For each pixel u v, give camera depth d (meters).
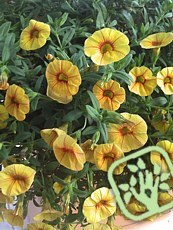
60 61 0.23
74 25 0.27
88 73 0.23
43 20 0.29
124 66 0.24
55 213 0.25
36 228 0.25
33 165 0.24
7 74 0.24
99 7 0.28
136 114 0.25
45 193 0.25
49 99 0.24
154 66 0.26
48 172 0.25
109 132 0.24
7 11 0.30
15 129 0.24
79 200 0.25
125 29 0.29
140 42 0.26
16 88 0.23
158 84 0.24
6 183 0.23
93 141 0.23
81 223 0.26
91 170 0.24
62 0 0.30
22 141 0.24
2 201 0.25
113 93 0.24
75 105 0.24
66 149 0.22
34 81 0.25
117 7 0.30
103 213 0.24
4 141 0.24
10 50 0.24
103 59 0.23
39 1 0.30
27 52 0.26
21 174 0.23
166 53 0.28
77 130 0.24
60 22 0.26
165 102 0.25
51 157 0.25
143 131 0.24
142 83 0.25
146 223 0.29
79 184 0.25
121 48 0.23
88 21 0.28
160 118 0.25
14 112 0.23
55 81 0.23
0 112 0.24
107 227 0.25
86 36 0.26
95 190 0.24
